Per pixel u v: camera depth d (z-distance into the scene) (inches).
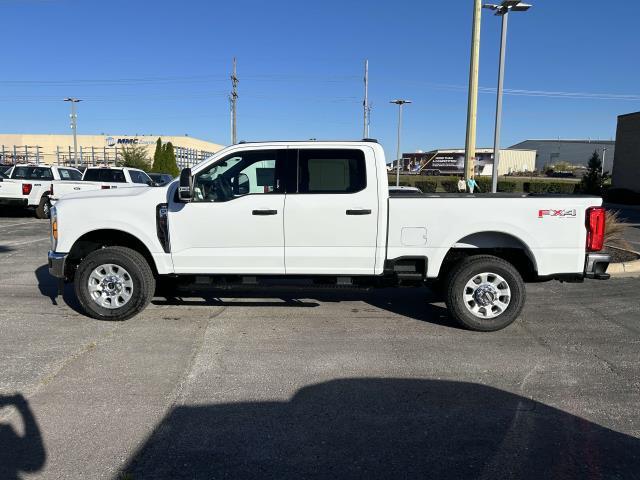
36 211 668.1
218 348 203.2
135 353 196.5
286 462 126.0
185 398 159.3
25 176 668.1
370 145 226.4
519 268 245.8
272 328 229.8
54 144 2741.1
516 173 3745.1
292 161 228.8
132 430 140.0
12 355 193.5
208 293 291.7
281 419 147.1
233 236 229.5
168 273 235.1
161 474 120.6
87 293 235.0
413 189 406.9
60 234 235.6
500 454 130.1
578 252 223.6
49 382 169.8
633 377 178.5
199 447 132.2
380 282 237.0
